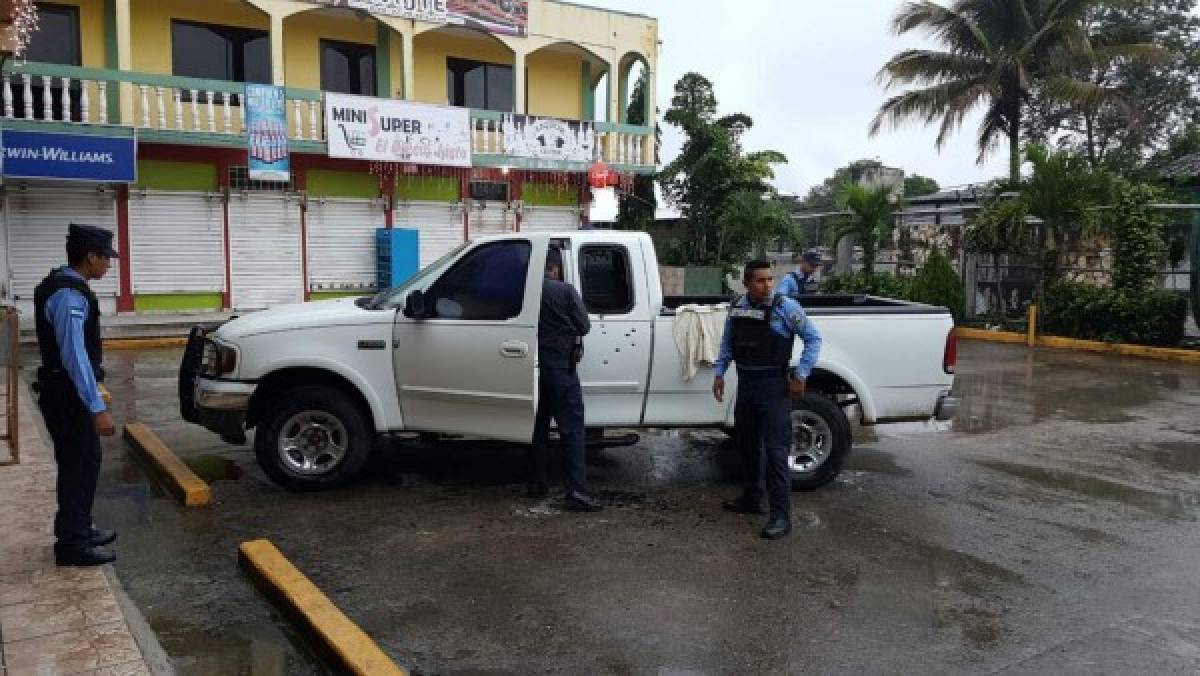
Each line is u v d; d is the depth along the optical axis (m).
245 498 6.08
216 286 17.22
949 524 5.81
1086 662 3.88
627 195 21.59
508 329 5.91
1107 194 16.11
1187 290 16.41
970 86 23.69
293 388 6.17
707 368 6.45
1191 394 11.19
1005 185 17.50
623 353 6.36
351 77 19.30
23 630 3.87
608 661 3.83
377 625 4.16
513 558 5.03
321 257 18.31
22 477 6.10
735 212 20.98
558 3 20.19
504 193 20.44
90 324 4.55
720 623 4.23
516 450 7.55
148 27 16.86
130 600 4.38
